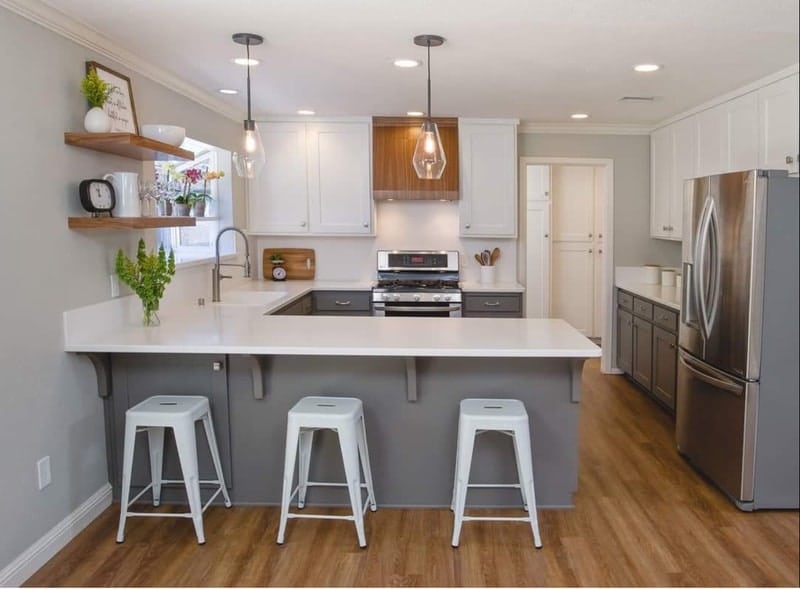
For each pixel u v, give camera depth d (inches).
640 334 203.6
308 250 226.5
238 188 203.8
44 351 104.1
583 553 106.3
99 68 117.9
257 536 112.3
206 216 180.1
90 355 115.6
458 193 210.7
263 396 122.0
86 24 111.2
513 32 115.5
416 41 121.2
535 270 295.4
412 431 122.3
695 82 154.4
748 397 119.3
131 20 109.0
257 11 105.4
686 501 126.6
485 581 98.0
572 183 294.7
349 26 112.3
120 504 122.5
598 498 128.0
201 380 122.3
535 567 102.0
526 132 222.2
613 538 111.5
